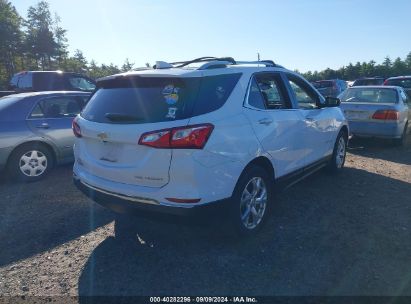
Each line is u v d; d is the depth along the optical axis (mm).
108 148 3588
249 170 3781
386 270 3295
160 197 3242
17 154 5898
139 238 3982
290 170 4590
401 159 7648
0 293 3029
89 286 3121
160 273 3301
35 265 3463
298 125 4629
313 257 3535
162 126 3186
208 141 3246
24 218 4547
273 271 3305
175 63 4379
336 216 4512
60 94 6527
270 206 4219
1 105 5953
